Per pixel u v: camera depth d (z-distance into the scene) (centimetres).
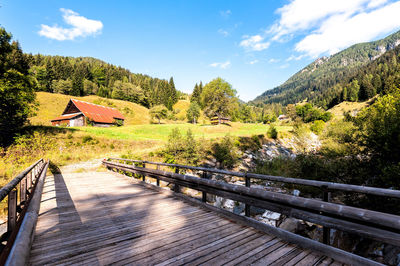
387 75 11994
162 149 2102
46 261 245
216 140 2630
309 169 1075
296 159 1367
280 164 1415
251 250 274
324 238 267
